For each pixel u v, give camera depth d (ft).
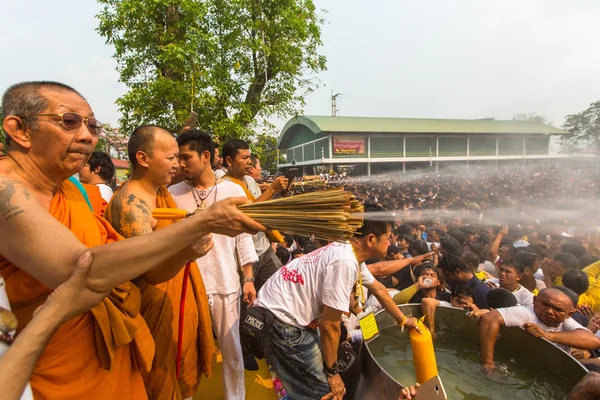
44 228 3.49
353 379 8.32
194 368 7.18
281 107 27.99
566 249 16.96
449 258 12.51
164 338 6.37
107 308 4.46
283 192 10.73
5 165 3.97
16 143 3.99
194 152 8.18
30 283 3.98
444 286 14.05
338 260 6.86
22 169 4.06
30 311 4.01
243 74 25.96
